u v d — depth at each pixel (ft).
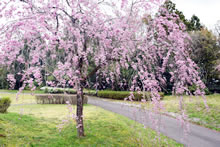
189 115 31.17
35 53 13.42
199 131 23.98
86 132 20.25
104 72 20.76
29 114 27.84
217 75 58.54
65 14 15.34
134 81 15.49
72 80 14.49
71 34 14.43
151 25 16.30
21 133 17.10
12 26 11.53
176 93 14.70
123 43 16.80
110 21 16.80
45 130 19.65
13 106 37.29
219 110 30.83
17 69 13.75
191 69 14.62
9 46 11.91
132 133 20.72
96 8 15.69
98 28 16.25
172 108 31.60
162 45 16.69
